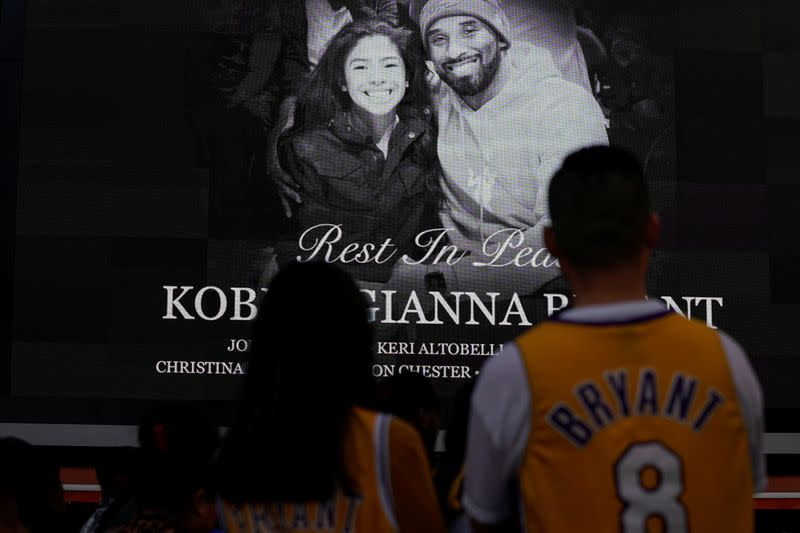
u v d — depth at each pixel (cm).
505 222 726
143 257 703
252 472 173
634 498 149
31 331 691
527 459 155
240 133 721
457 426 277
